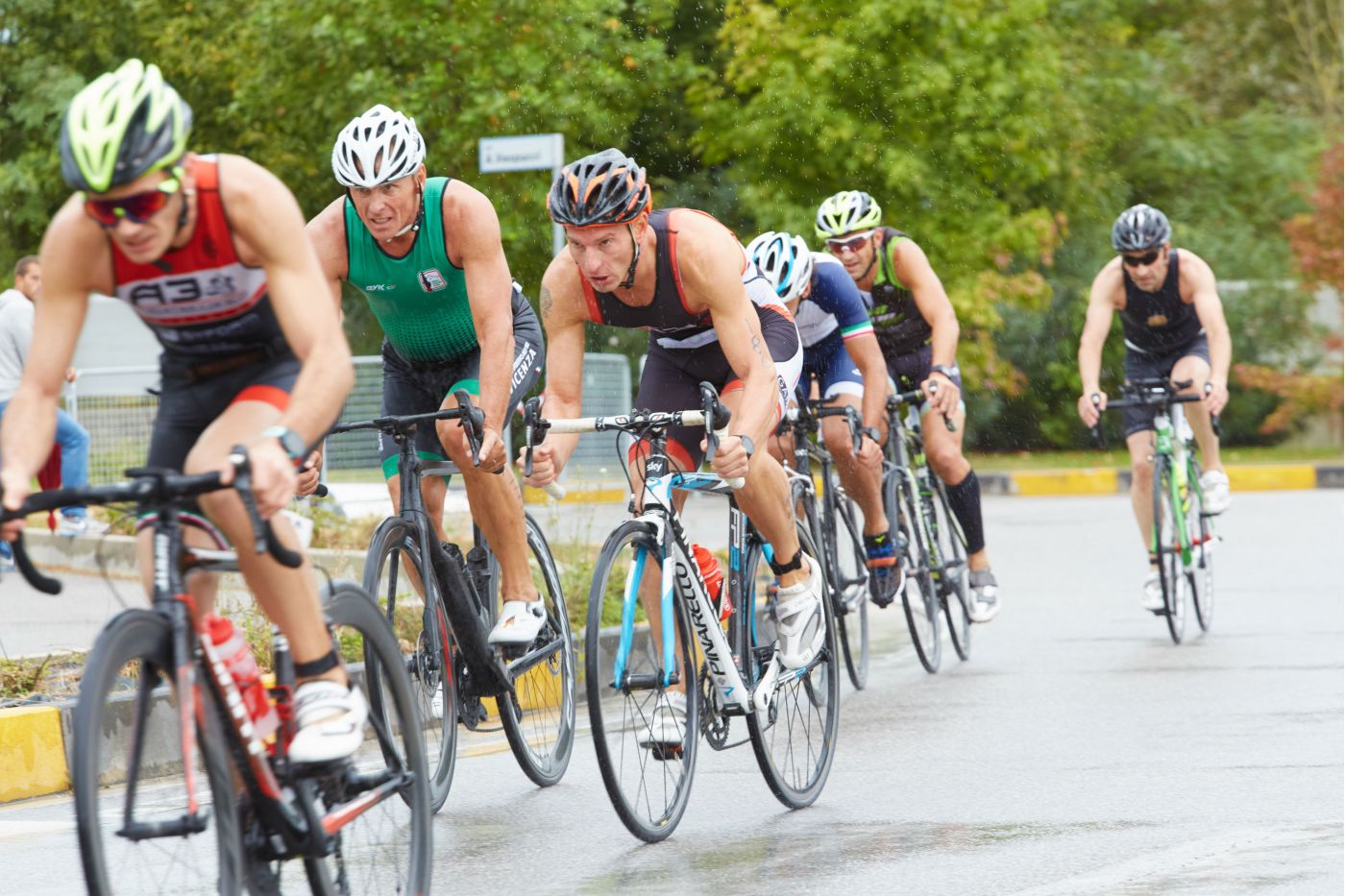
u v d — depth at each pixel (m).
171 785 9.05
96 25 67.88
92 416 35.28
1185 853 12.01
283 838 9.33
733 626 14.10
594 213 13.05
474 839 13.34
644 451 13.81
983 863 11.95
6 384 28.61
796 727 14.45
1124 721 17.36
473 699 14.77
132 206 8.41
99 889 8.28
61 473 30.16
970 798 14.17
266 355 9.78
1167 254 24.53
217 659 9.02
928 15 53.25
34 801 15.60
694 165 60.56
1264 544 34.38
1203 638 23.11
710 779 15.62
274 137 55.81
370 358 34.66
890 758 16.11
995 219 54.72
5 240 68.06
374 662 10.59
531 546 15.88
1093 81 63.97
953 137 54.59
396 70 50.19
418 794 10.81
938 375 21.14
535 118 49.44
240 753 9.09
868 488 20.23
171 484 8.37
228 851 8.88
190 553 9.18
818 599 14.66
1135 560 32.72
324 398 8.90
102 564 9.28
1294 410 57.22
